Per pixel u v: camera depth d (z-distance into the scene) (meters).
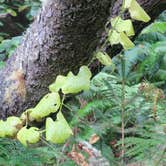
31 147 2.03
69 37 1.87
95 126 1.99
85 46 1.90
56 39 1.91
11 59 2.19
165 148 1.54
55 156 1.98
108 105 2.59
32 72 2.07
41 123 2.08
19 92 2.11
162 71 4.18
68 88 1.45
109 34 1.65
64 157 1.79
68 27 1.83
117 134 2.46
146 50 4.48
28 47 2.07
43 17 1.95
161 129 1.82
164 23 4.40
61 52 1.94
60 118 1.44
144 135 1.78
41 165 1.94
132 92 2.84
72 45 1.90
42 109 1.46
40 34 1.99
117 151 2.20
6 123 1.64
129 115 2.01
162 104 2.28
